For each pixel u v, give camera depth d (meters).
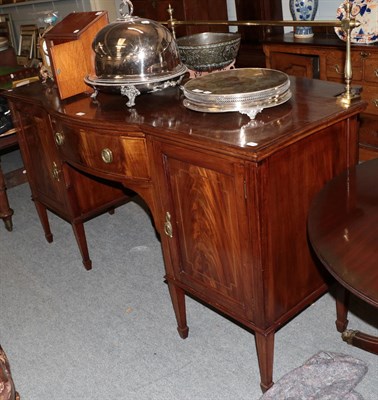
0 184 2.84
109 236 2.79
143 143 1.63
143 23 1.79
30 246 2.79
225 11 4.02
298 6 3.14
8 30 5.62
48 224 2.75
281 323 1.58
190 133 1.44
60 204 2.44
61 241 2.80
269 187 1.36
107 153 1.74
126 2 1.82
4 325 2.17
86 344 2.00
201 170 1.46
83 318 2.16
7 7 5.89
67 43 1.94
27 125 2.38
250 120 1.49
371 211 1.27
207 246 1.59
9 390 1.25
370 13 2.75
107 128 1.67
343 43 2.89
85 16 2.06
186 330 1.96
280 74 1.67
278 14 3.62
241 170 1.33
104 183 2.43
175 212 1.64
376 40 2.79
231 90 1.55
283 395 1.59
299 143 1.40
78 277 2.46
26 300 2.32
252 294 1.50
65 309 2.23
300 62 3.20
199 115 1.59
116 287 2.34
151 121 1.59
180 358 1.88
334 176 1.57
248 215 1.38
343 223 1.24
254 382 1.73
